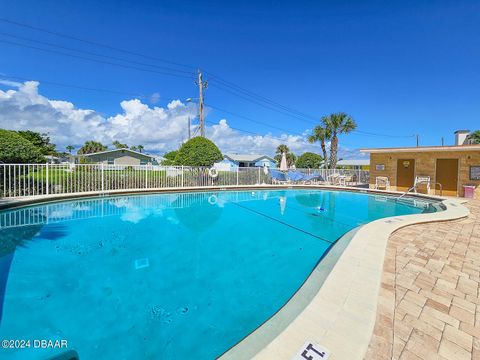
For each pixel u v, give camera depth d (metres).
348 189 15.56
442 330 2.16
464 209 8.20
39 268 4.27
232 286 3.79
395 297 2.69
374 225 5.80
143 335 2.67
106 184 12.48
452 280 3.13
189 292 3.59
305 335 2.01
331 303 2.49
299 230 7.06
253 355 1.86
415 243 4.68
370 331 2.09
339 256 4.05
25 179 9.98
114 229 6.71
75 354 2.41
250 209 9.99
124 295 3.48
